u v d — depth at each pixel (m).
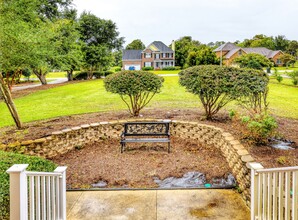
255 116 6.08
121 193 4.48
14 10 6.72
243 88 6.67
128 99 12.99
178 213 3.79
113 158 6.22
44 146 6.17
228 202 4.08
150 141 6.38
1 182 3.12
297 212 2.71
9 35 6.47
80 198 4.32
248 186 3.93
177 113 9.10
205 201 4.13
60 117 9.38
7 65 6.92
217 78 7.00
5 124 8.73
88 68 30.92
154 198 4.27
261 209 3.23
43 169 3.94
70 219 3.69
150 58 50.69
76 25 21.25
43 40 7.35
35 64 7.44
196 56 37.59
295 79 19.08
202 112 9.21
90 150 6.79
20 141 6.10
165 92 15.49
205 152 6.42
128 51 52.06
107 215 3.78
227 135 5.90
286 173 2.80
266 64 25.05
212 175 5.22
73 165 5.89
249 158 4.25
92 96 15.11
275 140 5.89
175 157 6.19
